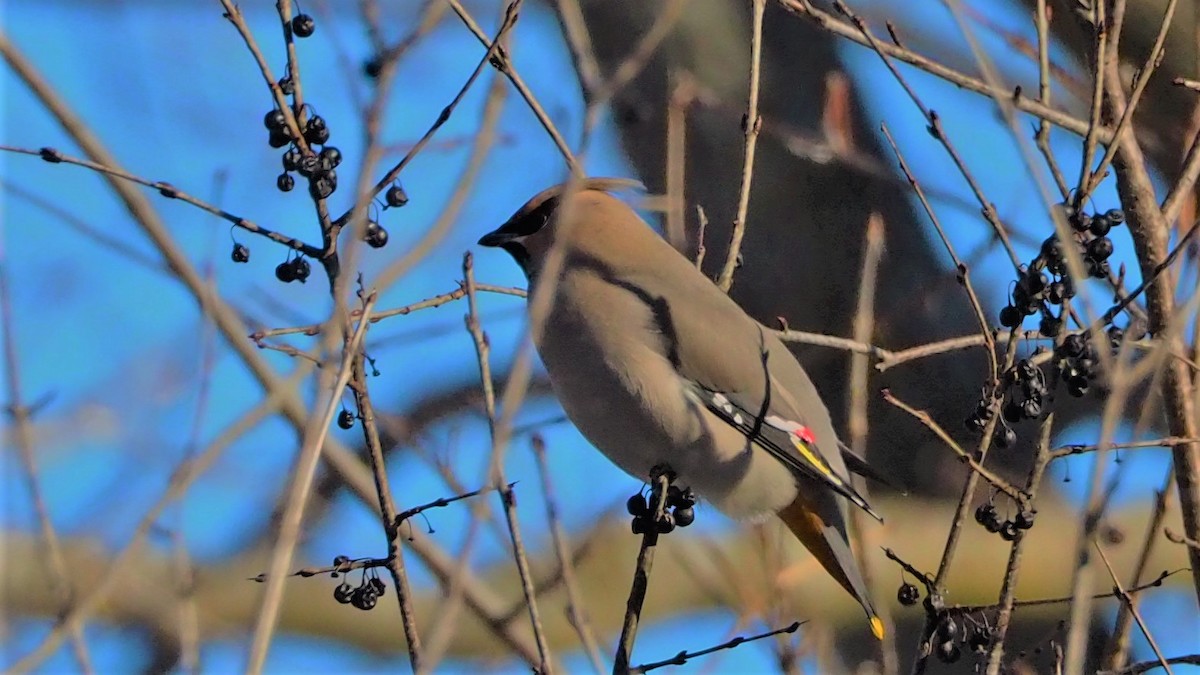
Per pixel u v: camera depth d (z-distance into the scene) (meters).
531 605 6.41
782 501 9.78
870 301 9.45
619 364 9.62
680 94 10.65
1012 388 7.93
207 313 7.81
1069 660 5.80
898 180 10.94
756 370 9.75
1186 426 7.87
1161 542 11.59
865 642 11.59
